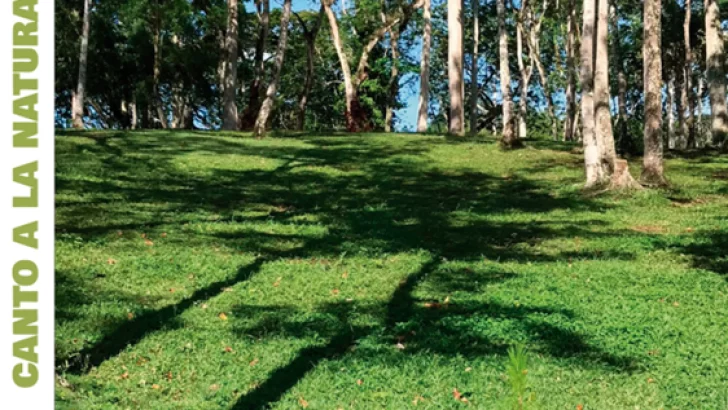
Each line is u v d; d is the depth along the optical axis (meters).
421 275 12.12
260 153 25.80
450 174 23.88
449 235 15.55
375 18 42.38
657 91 20.92
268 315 9.64
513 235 15.63
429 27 37.03
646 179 21.02
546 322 9.34
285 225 15.98
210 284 11.16
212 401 6.86
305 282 11.48
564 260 13.42
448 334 8.93
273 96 30.34
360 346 8.42
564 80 44.91
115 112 50.28
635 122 54.88
